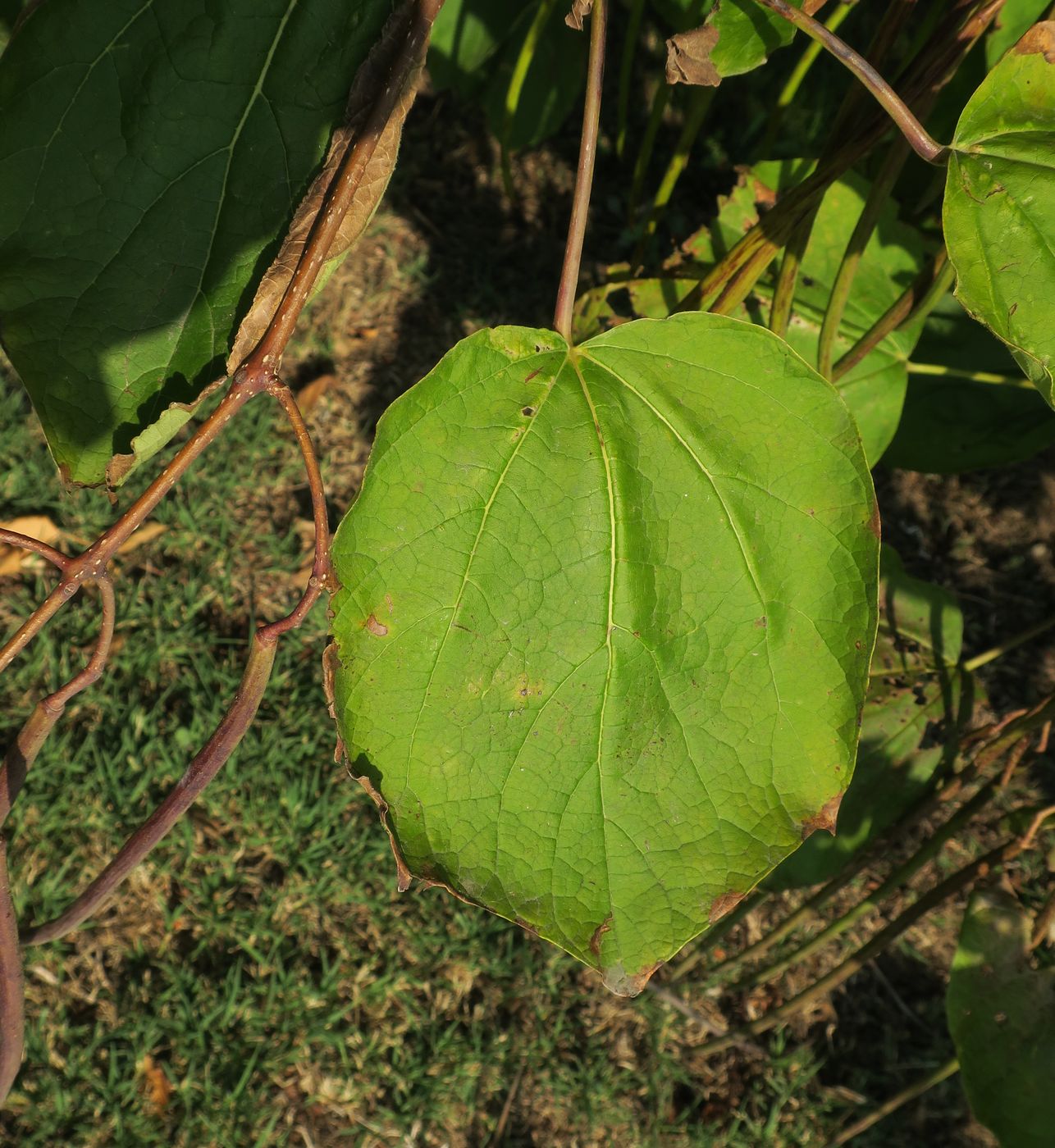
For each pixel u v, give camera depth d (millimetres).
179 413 364
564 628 365
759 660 369
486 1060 875
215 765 354
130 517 324
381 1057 868
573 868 366
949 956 966
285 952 899
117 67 362
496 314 1235
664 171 1335
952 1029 558
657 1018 914
